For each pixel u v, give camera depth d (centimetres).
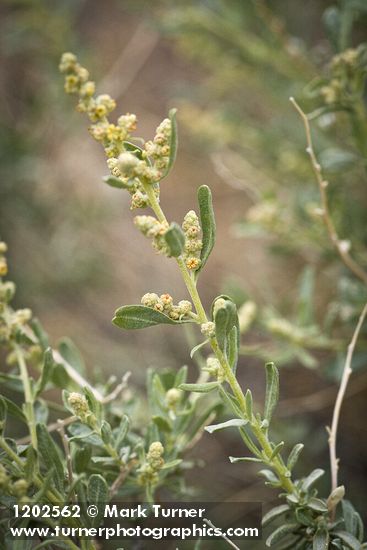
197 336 76
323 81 44
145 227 33
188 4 65
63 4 73
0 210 73
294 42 59
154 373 40
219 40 66
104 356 74
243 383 76
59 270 78
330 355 67
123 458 37
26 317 39
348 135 51
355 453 61
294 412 58
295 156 60
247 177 66
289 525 36
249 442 35
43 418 38
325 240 51
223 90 74
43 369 37
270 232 52
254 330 63
